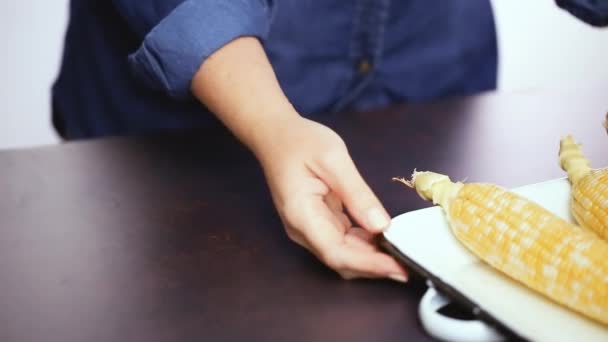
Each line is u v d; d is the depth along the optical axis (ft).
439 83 4.68
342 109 4.50
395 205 3.08
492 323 2.28
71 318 2.50
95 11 4.18
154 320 2.48
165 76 3.19
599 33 9.17
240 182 3.32
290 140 2.77
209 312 2.50
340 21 4.29
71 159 3.61
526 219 2.47
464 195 2.62
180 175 3.41
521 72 9.29
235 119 2.96
